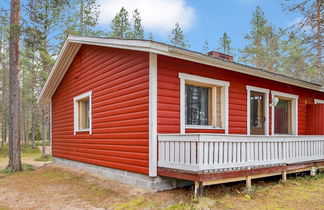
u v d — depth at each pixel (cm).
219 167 473
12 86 1001
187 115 634
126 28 2475
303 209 427
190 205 434
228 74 720
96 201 517
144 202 477
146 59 567
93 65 809
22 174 899
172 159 503
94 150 788
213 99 695
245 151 529
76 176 778
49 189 643
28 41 987
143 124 564
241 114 745
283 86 906
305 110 1001
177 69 598
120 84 657
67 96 1023
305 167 691
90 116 816
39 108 2731
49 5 991
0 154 1931
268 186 588
